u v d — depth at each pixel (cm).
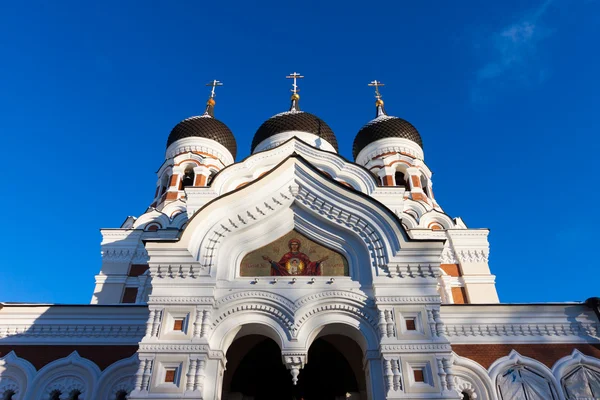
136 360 1341
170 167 2531
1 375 1335
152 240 1198
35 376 1323
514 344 1341
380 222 1246
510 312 1380
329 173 1620
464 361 1300
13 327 1393
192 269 1173
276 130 2375
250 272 1221
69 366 1346
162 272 1175
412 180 2475
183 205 2270
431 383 1031
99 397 1305
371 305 1149
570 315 1380
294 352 1079
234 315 1145
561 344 1340
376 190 1555
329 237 1270
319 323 1130
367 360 1096
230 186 1595
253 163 1639
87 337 1388
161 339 1084
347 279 1197
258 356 1412
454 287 2047
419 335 1094
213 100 2981
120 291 1980
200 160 2498
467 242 2145
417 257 1195
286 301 1145
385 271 1188
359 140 2709
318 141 2298
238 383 1366
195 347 1069
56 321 1401
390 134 2606
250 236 1268
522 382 1283
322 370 1397
